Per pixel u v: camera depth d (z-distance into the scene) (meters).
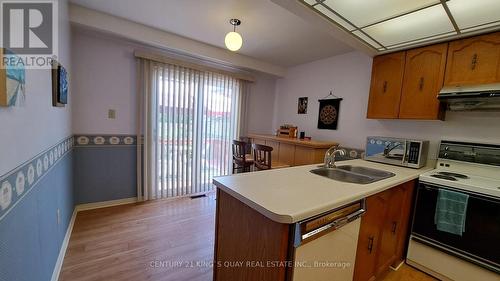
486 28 1.68
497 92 1.55
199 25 2.43
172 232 2.22
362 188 1.27
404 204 1.78
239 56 3.36
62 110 1.80
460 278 1.61
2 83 0.71
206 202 3.04
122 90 2.74
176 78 3.05
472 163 1.93
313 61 3.52
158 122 2.96
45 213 1.27
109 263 1.71
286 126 3.69
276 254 0.91
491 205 1.45
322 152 2.93
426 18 1.60
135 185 2.95
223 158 3.67
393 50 2.25
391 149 2.29
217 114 3.54
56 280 1.49
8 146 0.78
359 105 2.91
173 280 1.57
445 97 1.82
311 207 0.94
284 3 1.48
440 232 1.70
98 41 2.54
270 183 1.30
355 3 1.46
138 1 2.00
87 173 2.62
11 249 0.82
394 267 1.85
